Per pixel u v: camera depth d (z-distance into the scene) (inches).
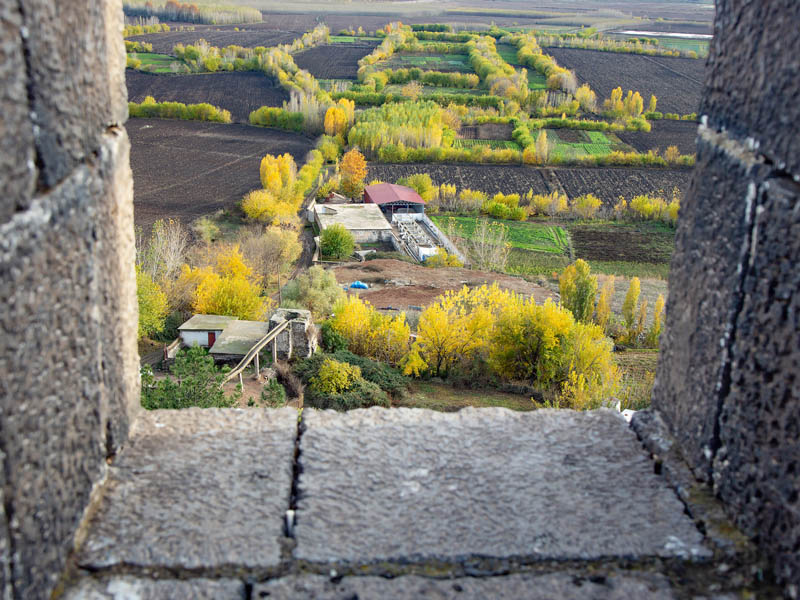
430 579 80.1
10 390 61.7
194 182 2175.2
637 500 91.1
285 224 1830.7
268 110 2802.7
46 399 69.4
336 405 791.1
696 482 92.4
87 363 80.1
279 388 620.7
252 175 2258.9
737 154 86.3
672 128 3051.2
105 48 86.9
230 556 81.4
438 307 980.6
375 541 84.2
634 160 2559.1
